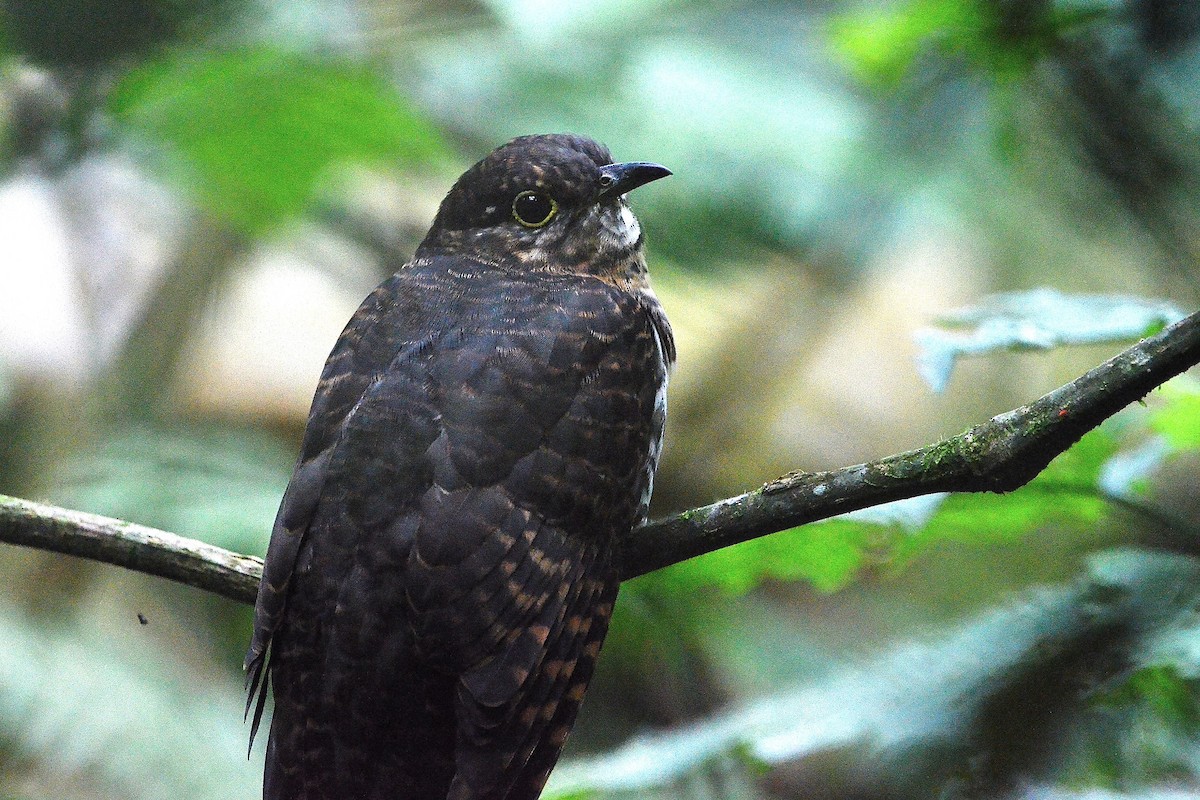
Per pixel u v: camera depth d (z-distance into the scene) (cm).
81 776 1185
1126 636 502
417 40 1197
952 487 607
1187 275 677
